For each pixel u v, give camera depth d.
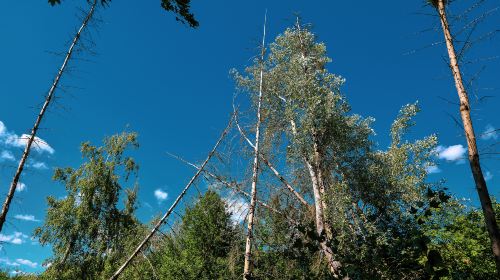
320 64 16.27
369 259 4.50
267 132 13.93
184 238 17.27
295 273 5.84
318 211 11.54
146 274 13.66
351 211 9.66
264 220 10.61
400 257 4.23
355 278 4.45
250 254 9.69
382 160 13.61
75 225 24.20
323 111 13.63
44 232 24.22
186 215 16.89
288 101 14.77
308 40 16.81
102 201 25.66
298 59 15.46
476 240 9.08
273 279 7.92
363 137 14.31
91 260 23.17
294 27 17.09
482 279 8.03
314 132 13.80
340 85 14.88
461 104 4.96
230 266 11.38
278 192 12.55
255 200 11.41
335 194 11.55
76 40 7.26
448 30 5.29
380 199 12.22
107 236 24.41
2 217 6.31
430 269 3.85
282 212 11.26
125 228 23.78
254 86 16.00
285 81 15.59
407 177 12.54
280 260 7.68
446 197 4.20
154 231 12.06
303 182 13.76
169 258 17.03
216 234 16.33
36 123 6.95
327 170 13.43
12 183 6.57
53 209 25.28
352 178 13.22
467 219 9.54
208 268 16.11
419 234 4.12
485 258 8.95
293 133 14.30
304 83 14.38
